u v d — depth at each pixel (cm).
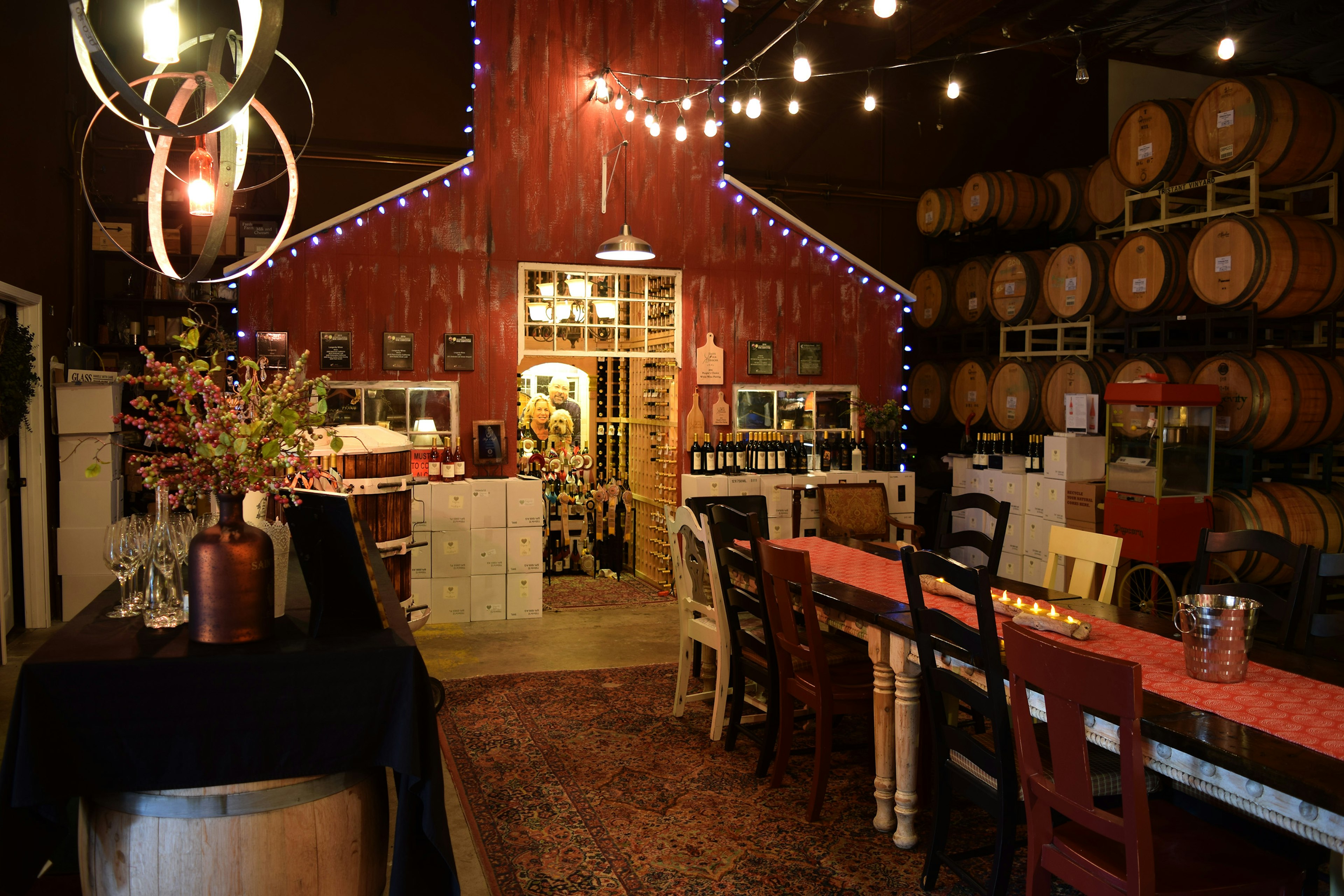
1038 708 244
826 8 826
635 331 783
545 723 438
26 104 576
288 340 650
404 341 670
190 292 674
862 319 780
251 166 730
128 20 664
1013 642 219
